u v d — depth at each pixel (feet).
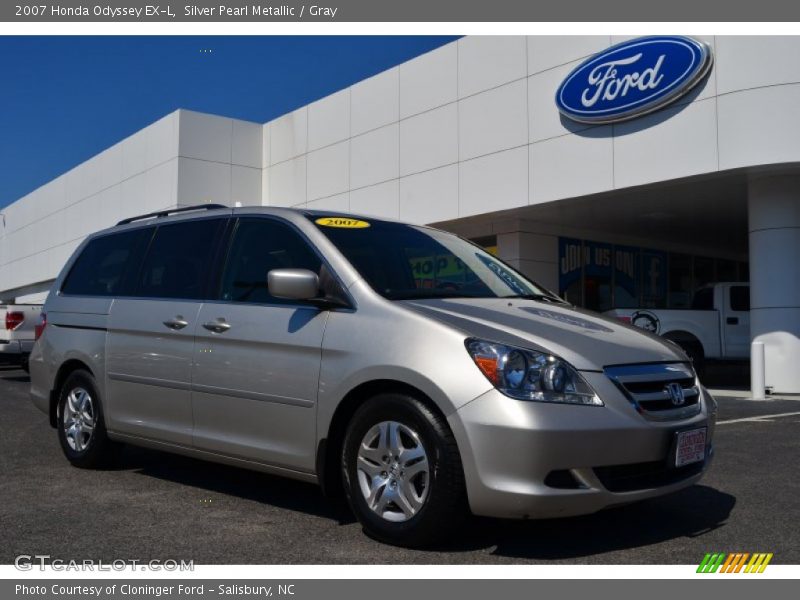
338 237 15.23
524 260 53.83
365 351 13.08
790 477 18.48
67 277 20.98
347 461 13.29
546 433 11.43
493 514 11.68
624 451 11.96
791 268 40.40
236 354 15.15
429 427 12.16
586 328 13.70
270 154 67.56
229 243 16.66
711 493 16.80
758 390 38.58
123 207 75.25
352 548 12.80
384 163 56.18
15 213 114.32
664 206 49.06
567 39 44.65
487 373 11.89
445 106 51.83
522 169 47.09
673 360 13.66
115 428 18.02
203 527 14.03
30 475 18.60
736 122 37.58
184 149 64.49
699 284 72.13
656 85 39.91
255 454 14.74
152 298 17.61
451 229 57.77
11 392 39.68
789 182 40.19
